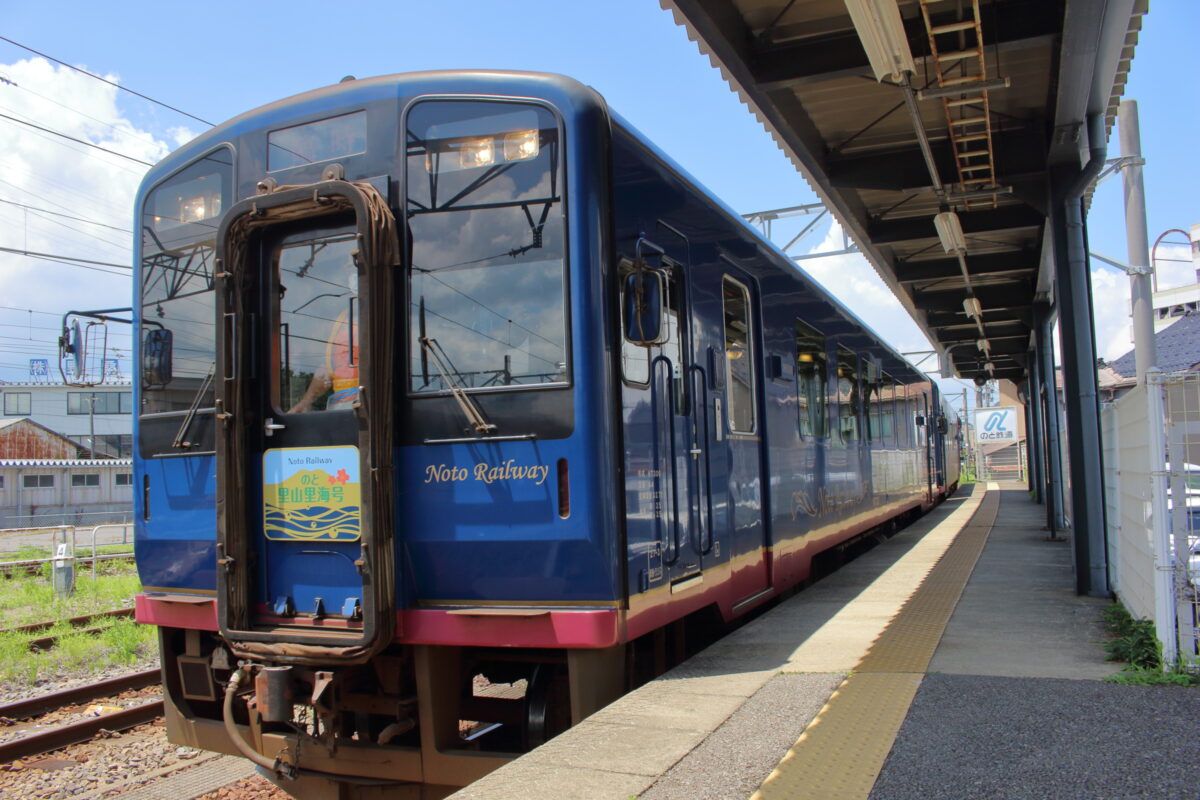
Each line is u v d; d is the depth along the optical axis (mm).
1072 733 3879
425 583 4445
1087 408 7945
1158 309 41312
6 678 8070
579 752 3693
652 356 5094
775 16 7195
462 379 4445
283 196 4500
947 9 7008
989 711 4199
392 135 4652
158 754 6078
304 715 5035
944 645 5652
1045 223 11211
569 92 4453
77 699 7348
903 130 9336
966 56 6719
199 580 5008
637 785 3322
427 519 4445
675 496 5246
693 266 5863
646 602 4691
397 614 4410
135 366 5336
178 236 5246
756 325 7281
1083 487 7766
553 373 4320
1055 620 6477
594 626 4176
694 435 5664
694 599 5430
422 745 4383
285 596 4602
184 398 5125
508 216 4457
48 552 21094
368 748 4484
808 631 6223
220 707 5246
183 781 5566
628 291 4633
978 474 53656
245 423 4656
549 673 4652
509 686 7312
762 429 7223
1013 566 9766
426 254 4547
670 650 5777
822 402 9344
